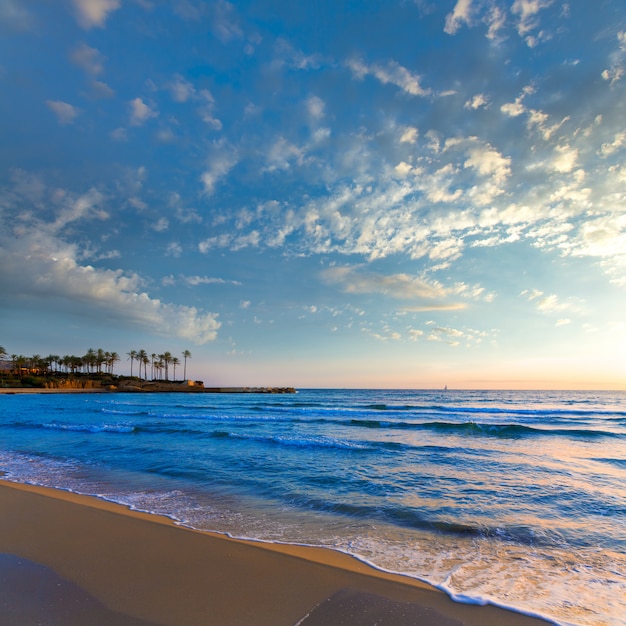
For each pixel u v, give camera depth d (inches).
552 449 584.4
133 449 563.8
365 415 1342.3
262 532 228.1
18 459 490.0
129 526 231.8
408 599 146.5
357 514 267.4
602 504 292.5
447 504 292.2
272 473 403.9
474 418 1226.6
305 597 146.5
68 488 339.3
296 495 317.4
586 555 199.9
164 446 592.4
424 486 349.4
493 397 3508.9
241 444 612.4
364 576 166.9
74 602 139.7
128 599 142.8
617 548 209.6
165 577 162.4
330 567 175.5
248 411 1571.1
